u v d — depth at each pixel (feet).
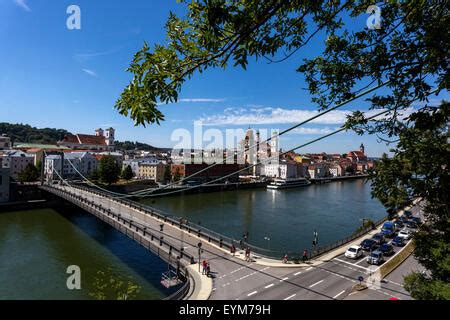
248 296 75.00
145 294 90.74
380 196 25.84
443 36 10.41
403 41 11.94
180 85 11.89
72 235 165.89
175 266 93.97
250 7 10.28
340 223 201.57
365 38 12.87
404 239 131.13
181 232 133.69
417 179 22.54
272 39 12.44
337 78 13.84
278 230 181.68
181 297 71.46
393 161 24.61
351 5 13.00
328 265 99.09
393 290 79.61
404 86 12.25
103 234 169.78
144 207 188.24
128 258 127.65
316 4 11.62
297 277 88.43
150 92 11.37
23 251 135.03
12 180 298.76
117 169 346.13
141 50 11.50
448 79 11.09
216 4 9.91
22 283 100.68
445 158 17.37
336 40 13.55
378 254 101.50
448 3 11.00
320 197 338.95
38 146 515.09
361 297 74.90
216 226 190.60
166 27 11.55
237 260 101.96
